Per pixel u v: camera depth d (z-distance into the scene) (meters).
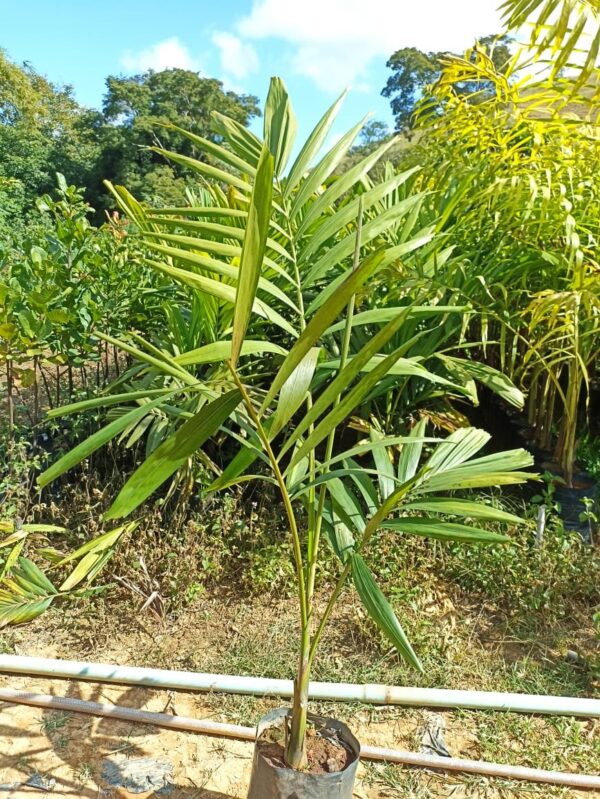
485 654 2.24
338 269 3.05
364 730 1.92
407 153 4.27
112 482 2.97
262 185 0.86
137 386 2.98
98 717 1.93
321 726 1.58
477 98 3.82
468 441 1.75
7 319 2.64
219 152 1.91
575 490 3.10
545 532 2.75
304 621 1.38
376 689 2.00
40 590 1.73
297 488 1.61
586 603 2.51
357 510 1.57
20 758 1.78
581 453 3.39
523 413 3.70
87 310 2.98
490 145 3.44
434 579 2.60
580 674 2.17
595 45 2.54
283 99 2.09
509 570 2.53
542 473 3.17
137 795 1.68
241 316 0.91
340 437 3.37
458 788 1.73
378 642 2.27
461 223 3.33
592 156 3.29
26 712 1.95
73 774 1.73
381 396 3.26
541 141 3.14
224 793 1.69
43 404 3.79
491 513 1.40
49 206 3.10
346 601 2.52
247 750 1.83
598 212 3.19
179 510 2.77
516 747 1.86
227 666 2.15
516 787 1.72
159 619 2.38
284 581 2.56
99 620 2.38
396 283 2.97
